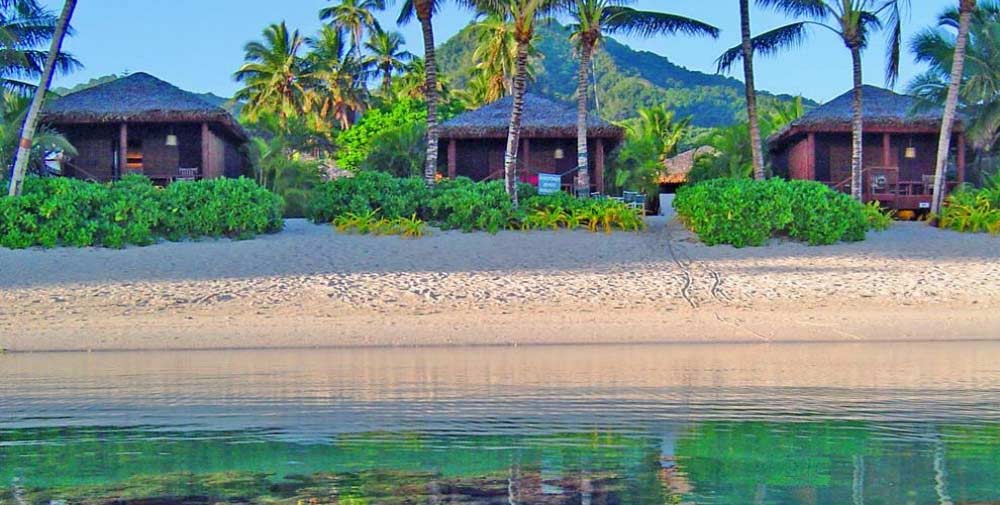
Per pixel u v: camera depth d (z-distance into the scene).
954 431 7.79
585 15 29.62
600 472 6.40
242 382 11.27
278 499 5.75
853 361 13.25
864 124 33.59
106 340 16.62
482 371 12.23
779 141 37.53
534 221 27.73
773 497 5.73
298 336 16.92
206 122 32.19
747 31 30.67
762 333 17.00
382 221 27.22
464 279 21.86
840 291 20.84
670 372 11.96
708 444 7.30
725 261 24.17
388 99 66.62
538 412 8.81
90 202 25.42
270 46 62.66
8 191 26.17
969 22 29.55
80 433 7.94
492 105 36.53
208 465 6.66
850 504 5.58
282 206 27.98
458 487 6.00
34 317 18.69
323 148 43.38
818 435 7.65
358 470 6.48
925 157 35.44
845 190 34.88
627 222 27.72
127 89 33.22
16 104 31.44
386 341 16.42
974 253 24.59
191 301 19.92
